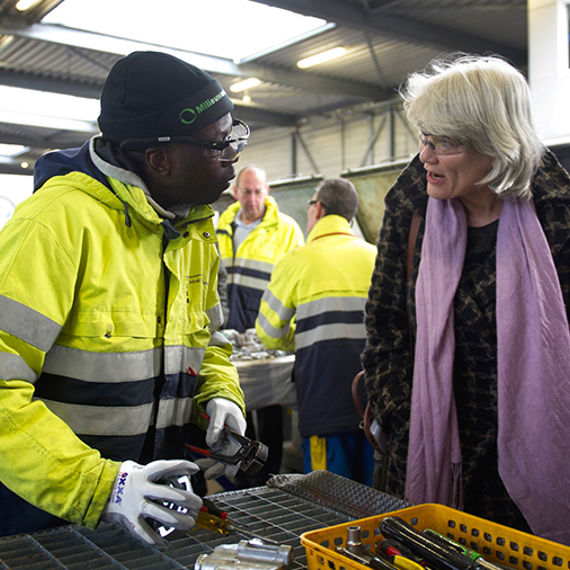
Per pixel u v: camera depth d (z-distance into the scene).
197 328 1.28
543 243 1.32
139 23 6.26
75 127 9.73
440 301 1.39
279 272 2.72
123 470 0.96
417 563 0.89
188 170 1.14
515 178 1.29
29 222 1.03
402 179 1.50
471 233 1.42
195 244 1.30
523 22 7.10
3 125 9.70
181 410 1.25
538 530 1.31
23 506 1.15
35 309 1.00
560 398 1.28
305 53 7.71
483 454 1.40
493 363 1.38
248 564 0.86
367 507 1.17
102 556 0.96
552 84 3.66
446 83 1.27
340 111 10.51
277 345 2.82
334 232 2.70
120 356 1.12
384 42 7.46
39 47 6.85
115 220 1.12
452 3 6.52
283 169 11.95
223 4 5.91
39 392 1.11
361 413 1.84
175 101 1.10
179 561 0.94
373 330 1.54
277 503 1.19
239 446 1.22
